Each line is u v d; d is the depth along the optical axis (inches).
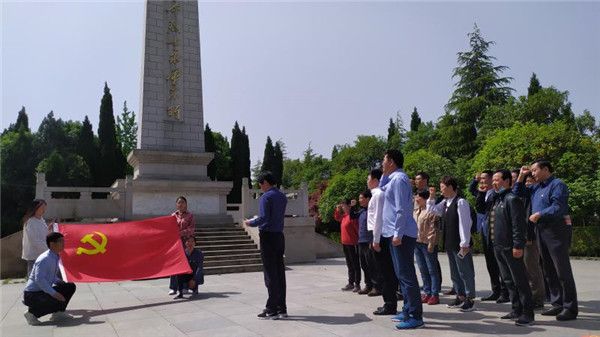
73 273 271.7
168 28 634.2
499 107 1023.0
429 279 256.5
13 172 939.3
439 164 921.5
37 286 218.7
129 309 247.9
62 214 479.2
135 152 583.5
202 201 599.8
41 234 260.8
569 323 186.4
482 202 257.4
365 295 278.8
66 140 1063.6
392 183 190.5
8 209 909.2
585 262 527.2
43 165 901.8
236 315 220.1
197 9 655.8
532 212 216.8
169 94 622.5
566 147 647.8
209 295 290.7
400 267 186.1
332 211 938.1
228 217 592.7
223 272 436.5
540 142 663.1
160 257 295.3
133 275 285.1
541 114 949.8
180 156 603.2
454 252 228.2
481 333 170.6
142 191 563.8
